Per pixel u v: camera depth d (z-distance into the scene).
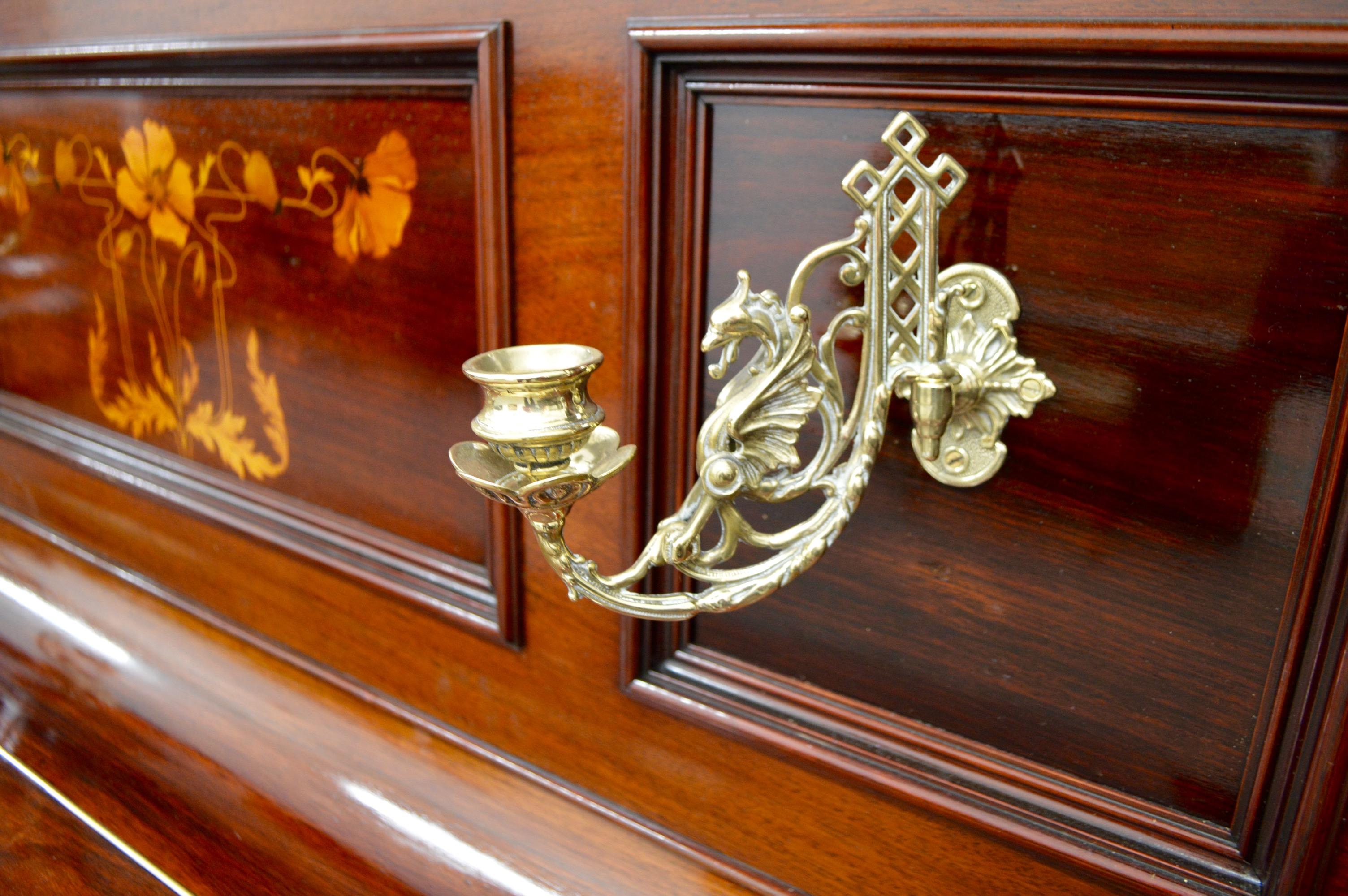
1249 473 0.43
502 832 0.67
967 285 0.47
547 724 0.69
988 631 0.51
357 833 0.69
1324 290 0.39
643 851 0.63
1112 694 0.48
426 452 0.72
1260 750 0.44
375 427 0.74
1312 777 0.41
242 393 0.83
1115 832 0.49
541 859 0.65
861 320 0.46
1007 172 0.45
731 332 0.44
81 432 0.99
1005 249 0.46
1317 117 0.38
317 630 0.82
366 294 0.71
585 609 0.65
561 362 0.43
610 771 0.66
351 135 0.68
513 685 0.70
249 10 0.70
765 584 0.46
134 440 0.95
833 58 0.47
